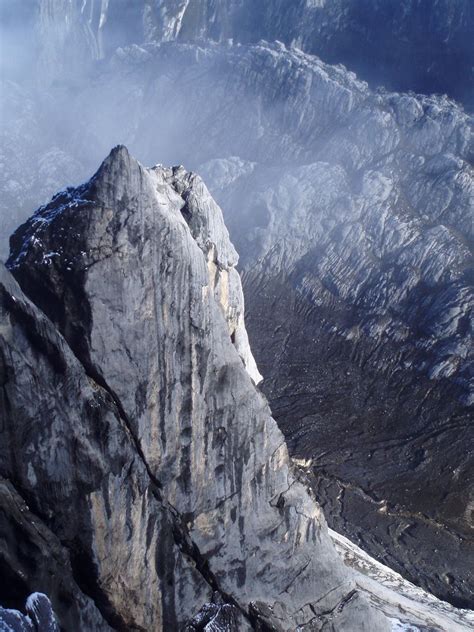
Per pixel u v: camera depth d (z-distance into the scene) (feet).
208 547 62.13
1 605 52.54
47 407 52.47
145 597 58.59
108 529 55.62
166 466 58.95
